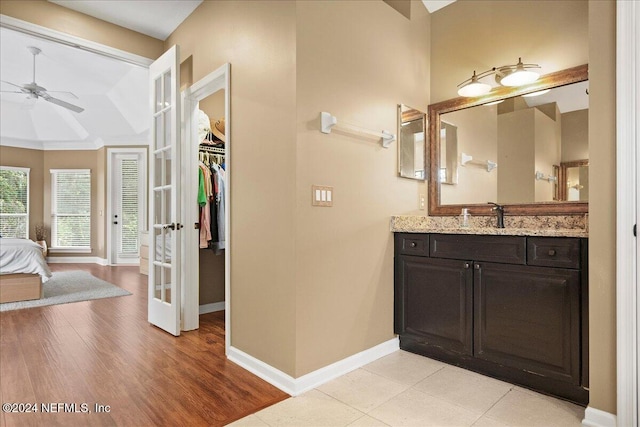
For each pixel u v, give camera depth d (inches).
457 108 117.5
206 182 138.6
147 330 125.1
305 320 83.0
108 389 81.5
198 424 68.1
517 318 83.4
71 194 311.9
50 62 183.6
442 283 97.2
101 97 234.8
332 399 78.1
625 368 65.1
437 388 83.4
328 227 88.6
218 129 151.6
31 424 67.4
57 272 255.0
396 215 109.9
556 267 77.4
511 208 105.0
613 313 67.3
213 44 110.2
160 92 131.5
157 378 87.4
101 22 125.0
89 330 124.8
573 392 77.0
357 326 96.1
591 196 70.1
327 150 88.7
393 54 110.0
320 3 87.6
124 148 294.8
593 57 70.1
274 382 85.3
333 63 90.5
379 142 104.2
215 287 152.8
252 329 93.3
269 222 88.4
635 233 64.6
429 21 125.3
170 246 122.8
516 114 105.0
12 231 297.3
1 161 291.9
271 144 88.0
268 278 88.5
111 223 295.6
